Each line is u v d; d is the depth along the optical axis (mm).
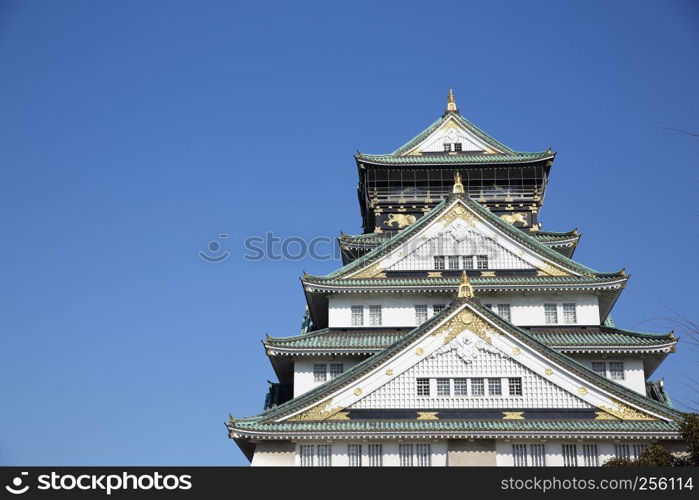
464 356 59125
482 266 69812
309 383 65562
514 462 56781
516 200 81938
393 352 59406
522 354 58969
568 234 78688
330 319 68375
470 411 58156
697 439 49188
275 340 65500
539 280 67812
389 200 82688
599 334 66250
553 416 57719
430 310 68438
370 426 57250
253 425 57219
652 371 68562
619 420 57156
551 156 81500
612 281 67062
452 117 87125
